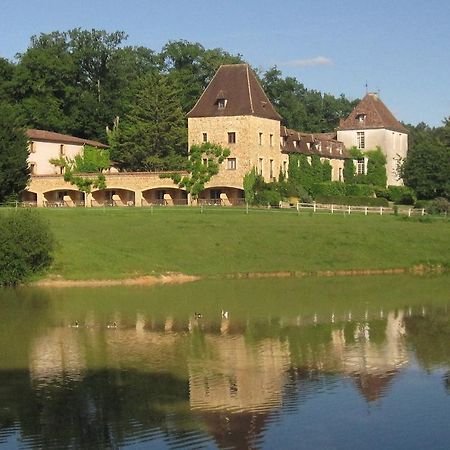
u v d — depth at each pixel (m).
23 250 64.50
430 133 162.25
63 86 132.75
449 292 60.94
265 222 83.06
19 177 93.38
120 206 100.12
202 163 108.38
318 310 52.59
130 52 148.88
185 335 44.75
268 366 37.69
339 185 123.50
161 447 27.62
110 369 37.28
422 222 87.69
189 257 72.25
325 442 27.89
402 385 34.38
